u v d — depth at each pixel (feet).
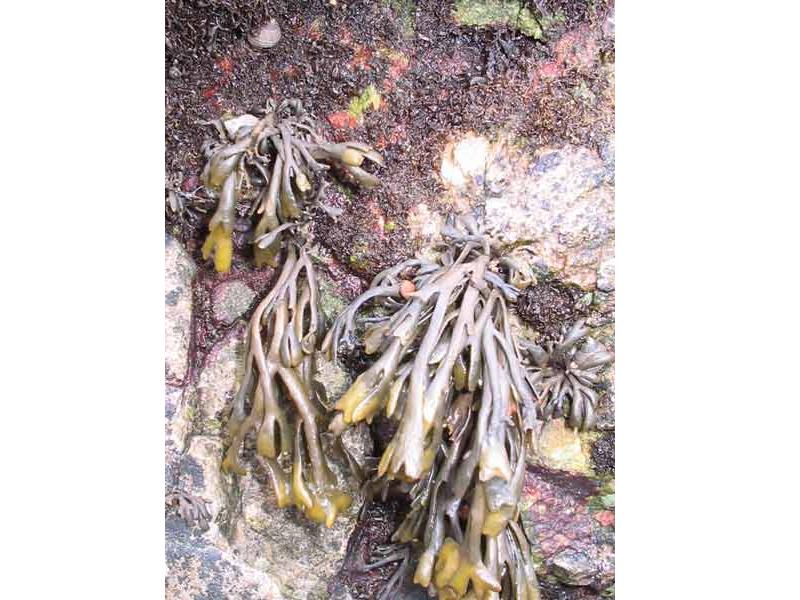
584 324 1.55
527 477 1.60
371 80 1.56
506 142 1.55
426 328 1.40
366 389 1.33
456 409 1.41
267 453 1.45
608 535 1.60
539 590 1.47
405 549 1.61
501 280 1.47
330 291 1.59
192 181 1.57
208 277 1.61
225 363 1.61
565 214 1.53
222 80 1.58
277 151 1.47
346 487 1.60
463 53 1.57
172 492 1.57
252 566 1.59
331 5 1.56
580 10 1.55
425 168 1.55
